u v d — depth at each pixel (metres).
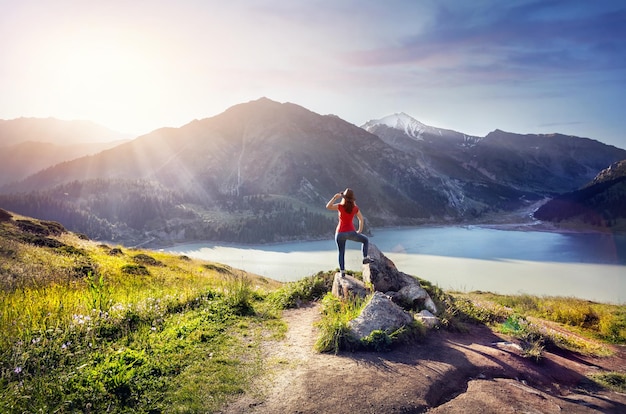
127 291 13.78
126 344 7.47
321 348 7.57
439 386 6.30
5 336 7.09
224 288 12.91
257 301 12.27
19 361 6.15
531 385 7.06
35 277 15.29
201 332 8.30
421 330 8.62
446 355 7.72
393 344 7.92
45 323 8.11
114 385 5.54
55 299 10.32
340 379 6.17
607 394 7.14
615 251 198.88
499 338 9.66
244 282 13.05
